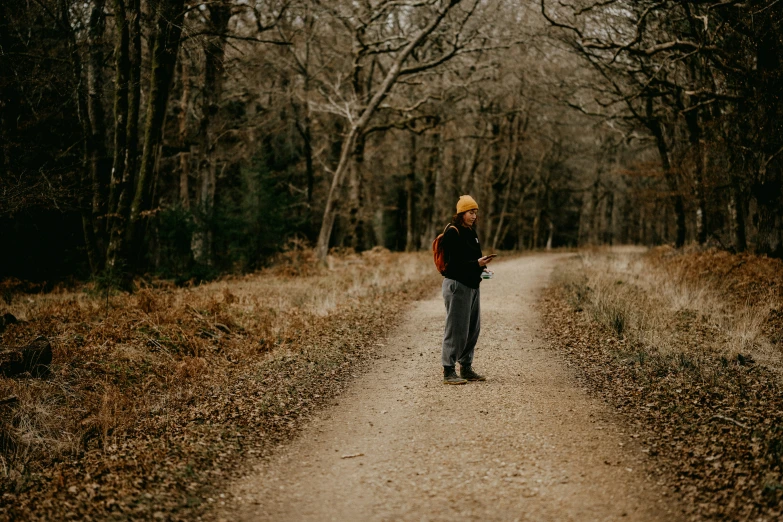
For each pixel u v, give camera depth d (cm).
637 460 446
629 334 887
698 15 1480
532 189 4603
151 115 1288
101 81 1619
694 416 529
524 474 428
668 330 927
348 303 1225
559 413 556
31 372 646
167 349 790
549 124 3516
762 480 391
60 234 1825
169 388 670
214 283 1580
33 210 1482
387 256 2131
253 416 571
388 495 405
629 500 385
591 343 857
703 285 1326
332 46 2522
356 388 670
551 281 1670
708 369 693
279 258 1975
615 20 1719
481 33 2075
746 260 1477
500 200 4384
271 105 2836
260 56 2208
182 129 2200
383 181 3825
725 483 395
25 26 1481
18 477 454
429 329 1000
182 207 1820
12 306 1105
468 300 654
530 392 624
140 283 1327
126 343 783
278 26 2111
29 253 1752
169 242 1753
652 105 2233
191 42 1370
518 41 2030
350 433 529
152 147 1291
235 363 782
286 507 393
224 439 510
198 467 452
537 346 853
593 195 4700
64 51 1578
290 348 848
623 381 658
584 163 4703
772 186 1495
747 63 1370
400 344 891
